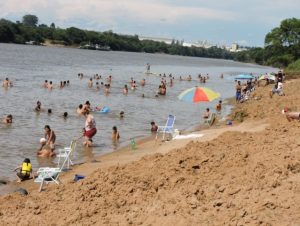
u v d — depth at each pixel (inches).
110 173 551.8
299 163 485.7
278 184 437.7
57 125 1141.7
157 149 834.2
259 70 5895.7
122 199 469.1
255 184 446.0
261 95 1668.3
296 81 2226.9
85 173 686.5
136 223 406.6
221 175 491.5
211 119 1194.0
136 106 1556.3
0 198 554.6
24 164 690.2
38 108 1343.5
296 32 5649.6
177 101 1747.0
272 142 597.3
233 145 608.7
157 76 3181.6
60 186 565.9
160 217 407.8
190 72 4293.8
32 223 441.1
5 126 1089.4
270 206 390.3
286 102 1207.6
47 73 2751.0
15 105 1416.1
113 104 1573.6
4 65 3127.5
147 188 490.0
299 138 605.3
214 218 388.8
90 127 936.9
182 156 573.3
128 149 891.4
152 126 1109.1
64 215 452.1
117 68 3917.3
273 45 5836.6
